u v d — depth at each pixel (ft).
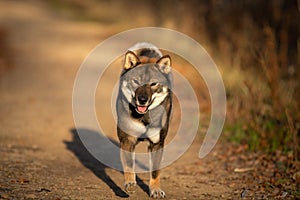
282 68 59.11
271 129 47.93
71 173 39.73
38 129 54.95
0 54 114.32
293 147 43.47
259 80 55.26
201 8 86.84
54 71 96.94
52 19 196.95
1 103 67.82
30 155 44.29
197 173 41.11
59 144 49.47
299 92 50.19
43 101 70.13
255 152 45.75
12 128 54.65
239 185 37.93
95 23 179.42
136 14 140.97
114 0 189.78
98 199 33.71
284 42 63.41
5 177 37.04
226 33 73.82
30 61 109.19
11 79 88.28
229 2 79.36
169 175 40.55
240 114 53.98
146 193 35.58
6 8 228.43
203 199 34.78
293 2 72.43
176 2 103.50
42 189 34.96
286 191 36.06
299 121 46.91
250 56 61.62
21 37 147.95
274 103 50.03
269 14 74.43
